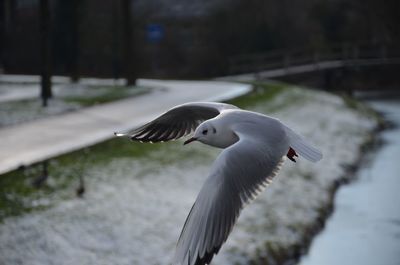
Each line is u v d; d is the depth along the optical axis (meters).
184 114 6.29
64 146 17.39
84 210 13.40
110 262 11.97
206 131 5.09
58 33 47.69
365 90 46.22
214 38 49.88
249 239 14.19
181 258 4.21
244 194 4.56
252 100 28.05
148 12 52.53
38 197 13.52
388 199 19.20
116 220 13.28
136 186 15.14
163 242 12.90
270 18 51.00
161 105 25.67
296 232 15.42
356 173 22.34
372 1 53.31
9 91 31.64
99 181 14.96
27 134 19.16
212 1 52.88
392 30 53.16
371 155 25.28
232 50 49.62
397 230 16.67
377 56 47.75
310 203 17.58
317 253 14.80
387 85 46.66
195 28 50.56
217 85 34.78
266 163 4.75
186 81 38.59
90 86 32.97
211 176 4.59
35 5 48.06
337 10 53.44
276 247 14.29
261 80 40.50
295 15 52.09
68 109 24.30
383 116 35.22
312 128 26.39
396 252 15.25
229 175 4.59
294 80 44.88
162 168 16.77
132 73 33.44
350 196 19.42
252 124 5.06
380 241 15.94
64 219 12.88
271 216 15.83
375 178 21.64
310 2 53.59
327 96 35.97
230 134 5.05
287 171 19.53
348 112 32.50
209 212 4.39
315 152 4.99
